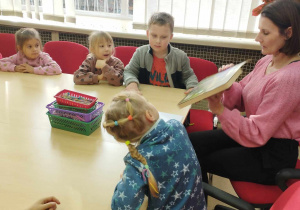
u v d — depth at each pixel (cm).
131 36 240
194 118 183
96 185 85
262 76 123
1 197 79
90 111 111
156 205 83
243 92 134
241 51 230
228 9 219
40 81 168
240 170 118
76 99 116
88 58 178
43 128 116
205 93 96
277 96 105
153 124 83
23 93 149
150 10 233
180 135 86
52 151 101
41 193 81
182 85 192
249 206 91
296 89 103
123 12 258
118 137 84
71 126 113
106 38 177
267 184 116
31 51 188
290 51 110
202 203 93
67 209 76
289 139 113
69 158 97
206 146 139
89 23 262
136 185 74
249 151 121
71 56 212
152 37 173
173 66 184
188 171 84
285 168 109
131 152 79
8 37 224
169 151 80
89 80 164
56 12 253
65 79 174
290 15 103
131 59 191
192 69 189
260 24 111
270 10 107
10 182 85
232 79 94
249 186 116
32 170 90
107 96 150
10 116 124
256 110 119
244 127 109
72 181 87
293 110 109
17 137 108
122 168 94
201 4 222
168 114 130
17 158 96
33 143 105
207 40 228
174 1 226
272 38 109
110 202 79
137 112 80
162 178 80
